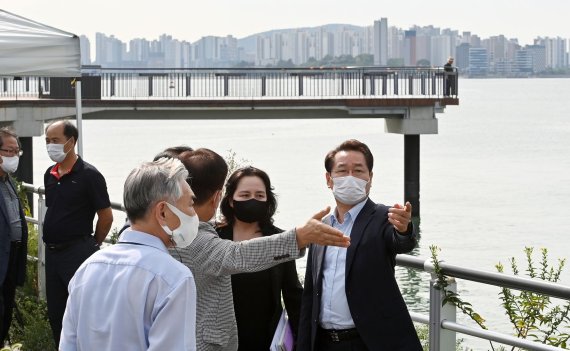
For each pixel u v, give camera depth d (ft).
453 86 120.57
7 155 26.03
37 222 33.50
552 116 458.50
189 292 12.41
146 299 12.40
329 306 16.74
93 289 12.67
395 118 120.88
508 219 116.47
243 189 17.61
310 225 14.44
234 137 312.09
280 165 197.98
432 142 274.77
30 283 33.19
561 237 102.27
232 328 15.35
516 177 172.96
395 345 16.30
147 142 287.48
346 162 16.63
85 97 111.75
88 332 12.64
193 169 15.26
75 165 26.32
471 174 179.63
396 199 133.39
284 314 17.76
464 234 104.53
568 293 15.37
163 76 117.70
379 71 121.90
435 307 17.38
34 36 28.60
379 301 16.34
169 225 12.76
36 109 108.06
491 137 294.87
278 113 118.52
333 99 117.08
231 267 14.51
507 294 21.40
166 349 12.20
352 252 16.47
